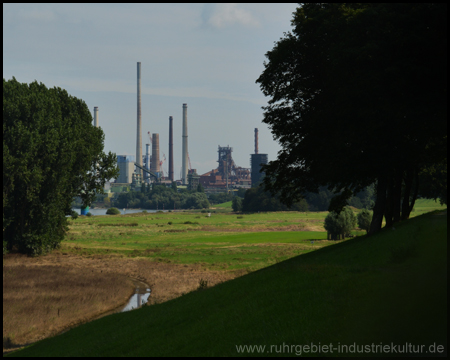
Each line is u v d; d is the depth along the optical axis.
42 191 107.25
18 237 106.31
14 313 50.06
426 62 40.84
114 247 132.75
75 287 65.88
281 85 58.03
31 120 103.06
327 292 24.45
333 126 52.22
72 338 35.25
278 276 33.22
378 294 22.62
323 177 56.41
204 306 31.39
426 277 24.84
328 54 50.09
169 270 85.75
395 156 48.91
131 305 56.94
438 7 38.84
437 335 16.80
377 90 43.25
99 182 130.12
